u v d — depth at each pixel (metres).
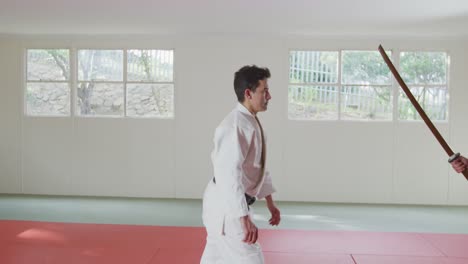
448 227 6.06
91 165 8.02
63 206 7.12
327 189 7.77
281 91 7.79
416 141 7.71
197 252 3.87
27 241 4.13
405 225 6.15
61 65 8.09
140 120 7.95
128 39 7.91
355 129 7.76
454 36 7.62
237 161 2.21
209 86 7.84
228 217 2.30
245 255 2.30
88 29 7.50
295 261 3.70
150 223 6.08
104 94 8.07
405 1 5.47
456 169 2.29
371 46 7.73
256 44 7.80
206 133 7.87
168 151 7.93
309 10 5.98
